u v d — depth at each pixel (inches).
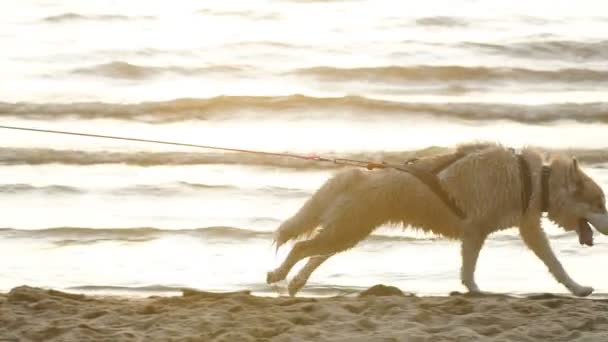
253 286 461.7
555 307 380.5
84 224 565.9
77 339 327.0
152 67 948.6
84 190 645.3
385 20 1112.8
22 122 816.3
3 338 333.1
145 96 870.4
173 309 371.9
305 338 325.1
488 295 407.8
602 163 707.4
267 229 558.3
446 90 920.3
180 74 946.1
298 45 1019.9
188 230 554.6
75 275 479.5
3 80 909.8
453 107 836.6
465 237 407.8
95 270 487.8
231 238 544.1
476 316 352.8
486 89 924.6
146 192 640.4
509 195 407.2
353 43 1030.4
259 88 908.0
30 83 903.1
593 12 1152.2
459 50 1010.7
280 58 988.6
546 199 413.1
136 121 824.9
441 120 828.0
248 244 535.2
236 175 682.8
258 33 1061.8
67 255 513.3
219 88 903.7
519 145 752.3
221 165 706.8
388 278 477.7
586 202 410.9
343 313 358.9
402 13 1141.7
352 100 847.1
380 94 896.3
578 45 1011.9
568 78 948.6
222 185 652.1
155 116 832.3
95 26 1095.0
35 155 719.1
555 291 456.8
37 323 350.3
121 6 1172.5
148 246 530.0
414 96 887.7
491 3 1194.0
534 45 1011.3
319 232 401.7
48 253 516.7
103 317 361.4
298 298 396.5
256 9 1159.6
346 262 502.9
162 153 720.3
